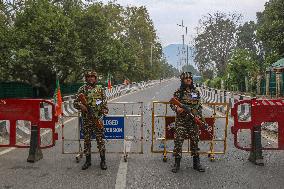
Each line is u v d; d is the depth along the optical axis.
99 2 40.41
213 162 8.77
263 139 11.86
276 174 7.63
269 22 42.09
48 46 32.69
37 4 34.28
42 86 36.22
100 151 8.09
